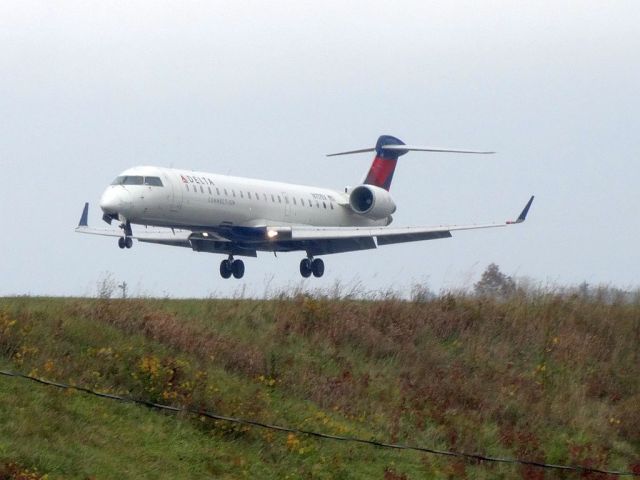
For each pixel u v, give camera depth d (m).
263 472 70.06
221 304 102.25
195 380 78.00
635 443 94.56
